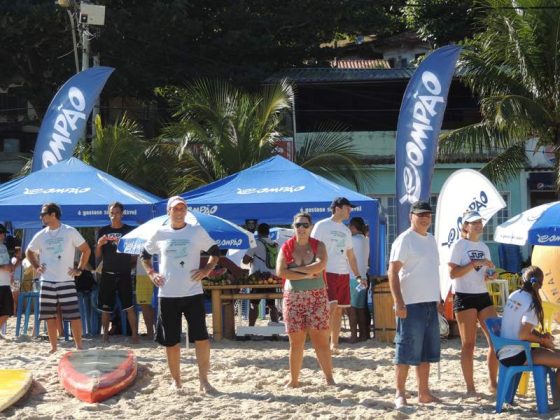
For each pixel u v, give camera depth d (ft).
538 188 85.97
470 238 29.63
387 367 36.01
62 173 48.26
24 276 54.39
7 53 88.58
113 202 44.27
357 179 85.76
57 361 37.81
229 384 32.81
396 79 90.68
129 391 31.30
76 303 40.04
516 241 32.19
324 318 31.19
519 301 27.63
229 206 44.37
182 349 41.60
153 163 76.95
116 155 75.72
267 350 41.47
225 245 40.06
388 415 27.09
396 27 116.98
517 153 73.46
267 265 46.65
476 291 29.68
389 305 44.09
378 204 44.65
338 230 38.09
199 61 93.81
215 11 96.37
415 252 27.61
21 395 29.66
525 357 27.40
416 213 27.61
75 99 53.62
